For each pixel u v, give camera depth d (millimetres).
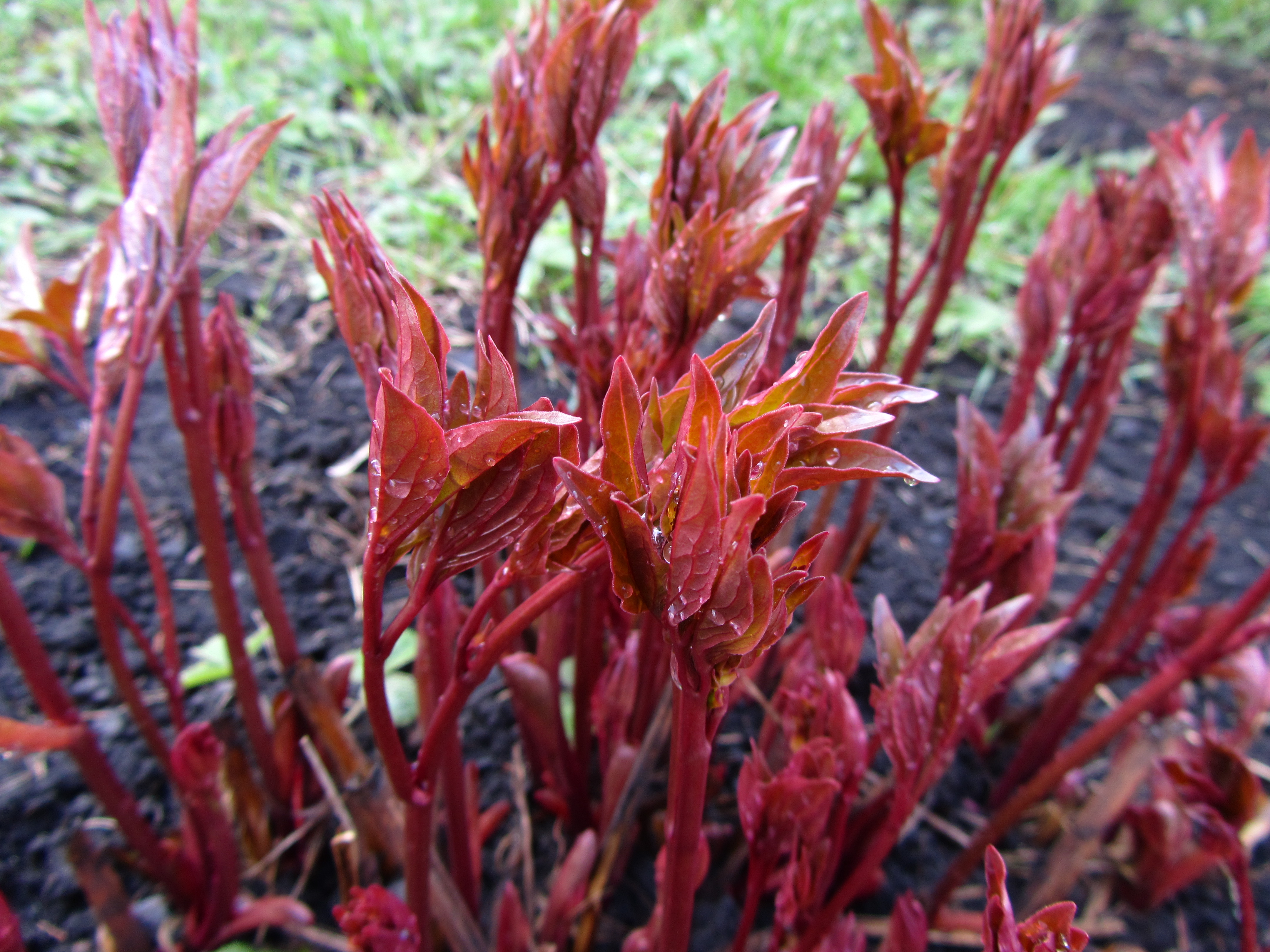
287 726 521
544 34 405
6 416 784
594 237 463
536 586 520
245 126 1050
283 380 850
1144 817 582
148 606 686
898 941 413
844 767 400
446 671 419
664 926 312
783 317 498
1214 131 509
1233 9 1697
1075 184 1208
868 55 1396
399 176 1035
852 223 1117
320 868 566
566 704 629
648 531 220
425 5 1303
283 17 1286
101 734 610
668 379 393
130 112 391
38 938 524
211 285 905
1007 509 502
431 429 216
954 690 364
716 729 268
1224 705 744
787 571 249
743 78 1251
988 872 274
